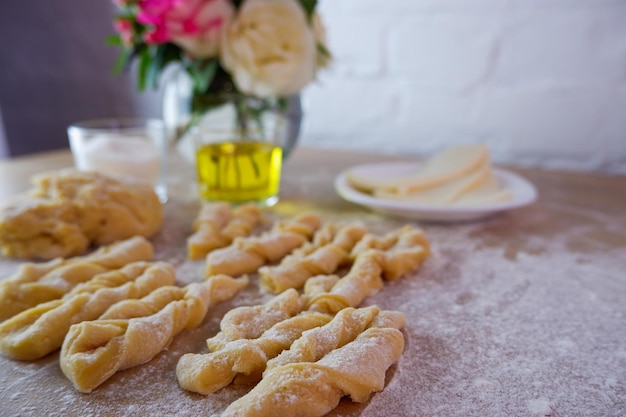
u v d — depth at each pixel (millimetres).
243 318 345
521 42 762
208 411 284
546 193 637
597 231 512
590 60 728
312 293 374
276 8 541
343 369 284
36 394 300
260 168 561
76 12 1179
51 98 1291
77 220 457
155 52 592
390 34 845
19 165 741
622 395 295
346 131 932
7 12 1275
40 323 330
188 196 618
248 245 434
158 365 323
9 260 449
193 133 570
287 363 296
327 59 629
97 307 349
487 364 321
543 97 767
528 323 360
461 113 828
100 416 281
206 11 536
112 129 624
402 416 278
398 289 403
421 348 335
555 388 301
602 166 760
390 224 528
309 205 585
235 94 606
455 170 561
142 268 404
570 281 414
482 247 476
